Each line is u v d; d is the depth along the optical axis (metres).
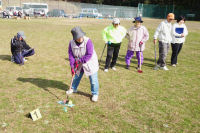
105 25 21.56
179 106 4.38
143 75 6.30
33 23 20.56
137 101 4.50
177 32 7.14
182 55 9.30
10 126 3.42
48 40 11.40
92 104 4.26
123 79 5.84
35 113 3.64
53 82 5.35
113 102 4.39
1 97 4.38
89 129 3.43
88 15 33.16
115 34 6.23
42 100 4.33
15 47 6.67
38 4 30.81
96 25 21.23
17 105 4.07
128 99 4.57
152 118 3.87
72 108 4.06
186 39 14.07
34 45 9.89
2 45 9.59
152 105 4.36
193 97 4.85
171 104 4.45
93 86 4.32
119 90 5.03
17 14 27.61
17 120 3.59
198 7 42.31
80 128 3.45
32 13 29.56
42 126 3.46
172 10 40.31
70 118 3.72
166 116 3.96
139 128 3.54
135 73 6.47
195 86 5.54
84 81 5.53
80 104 4.23
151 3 47.34
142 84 5.52
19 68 6.39
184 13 41.25
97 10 34.31
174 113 4.08
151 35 15.50
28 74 5.88
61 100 4.36
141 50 6.70
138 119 3.81
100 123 3.62
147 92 5.00
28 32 14.02
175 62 7.51
